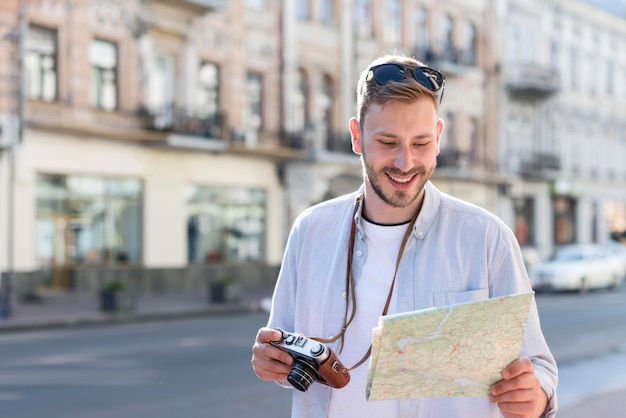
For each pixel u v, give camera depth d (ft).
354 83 90.07
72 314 53.26
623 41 144.25
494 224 6.58
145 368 31.07
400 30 96.84
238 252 78.38
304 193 82.99
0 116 55.93
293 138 81.92
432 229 6.61
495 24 113.91
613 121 141.49
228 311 59.93
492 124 113.39
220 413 22.68
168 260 71.46
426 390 5.55
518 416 5.74
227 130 76.69
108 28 66.95
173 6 71.36
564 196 129.08
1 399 24.84
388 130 6.11
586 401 21.98
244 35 78.84
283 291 7.30
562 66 127.44
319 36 86.43
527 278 6.65
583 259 82.79
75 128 62.39
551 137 125.18
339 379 6.24
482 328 5.33
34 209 61.31
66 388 26.76
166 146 70.08
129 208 69.00
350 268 6.73
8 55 59.36
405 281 6.51
